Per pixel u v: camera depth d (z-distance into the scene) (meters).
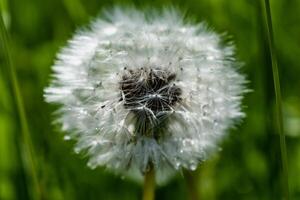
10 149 0.21
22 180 0.21
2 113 0.21
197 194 0.18
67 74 0.17
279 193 0.20
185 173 0.18
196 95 0.17
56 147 0.21
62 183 0.21
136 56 0.17
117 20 0.18
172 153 0.16
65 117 0.17
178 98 0.17
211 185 0.20
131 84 0.17
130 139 0.16
